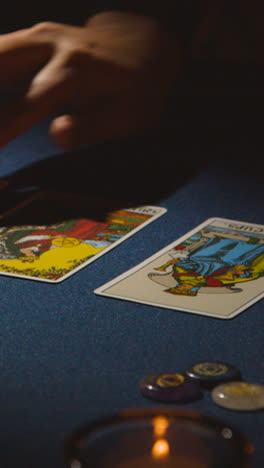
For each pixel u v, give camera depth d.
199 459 0.71
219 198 1.90
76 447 0.73
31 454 0.91
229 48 3.45
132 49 2.34
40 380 1.10
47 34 2.23
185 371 1.09
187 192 1.94
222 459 0.70
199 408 1.01
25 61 2.18
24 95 2.07
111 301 1.35
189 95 2.86
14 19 3.97
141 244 1.61
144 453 0.71
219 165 2.14
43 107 2.06
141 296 1.37
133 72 2.29
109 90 2.25
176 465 0.70
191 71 3.22
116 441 0.73
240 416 0.99
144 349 1.19
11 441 0.94
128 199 1.88
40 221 1.73
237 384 1.04
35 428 0.97
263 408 1.00
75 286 1.41
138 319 1.29
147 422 0.74
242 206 1.84
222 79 3.12
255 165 2.15
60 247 1.58
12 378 1.10
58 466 0.88
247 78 3.16
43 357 1.16
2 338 1.22
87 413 1.01
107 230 1.68
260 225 1.72
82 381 1.09
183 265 1.50
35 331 1.24
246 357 1.17
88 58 2.19
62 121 2.19
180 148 2.28
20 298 1.36
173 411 0.75
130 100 2.31
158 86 2.38
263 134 2.43
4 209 1.79
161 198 1.89
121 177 2.03
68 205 1.82
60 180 2.00
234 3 3.39
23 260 1.52
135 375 1.11
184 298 1.36
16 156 2.19
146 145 2.30
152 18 2.50
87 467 0.71
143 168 2.11
